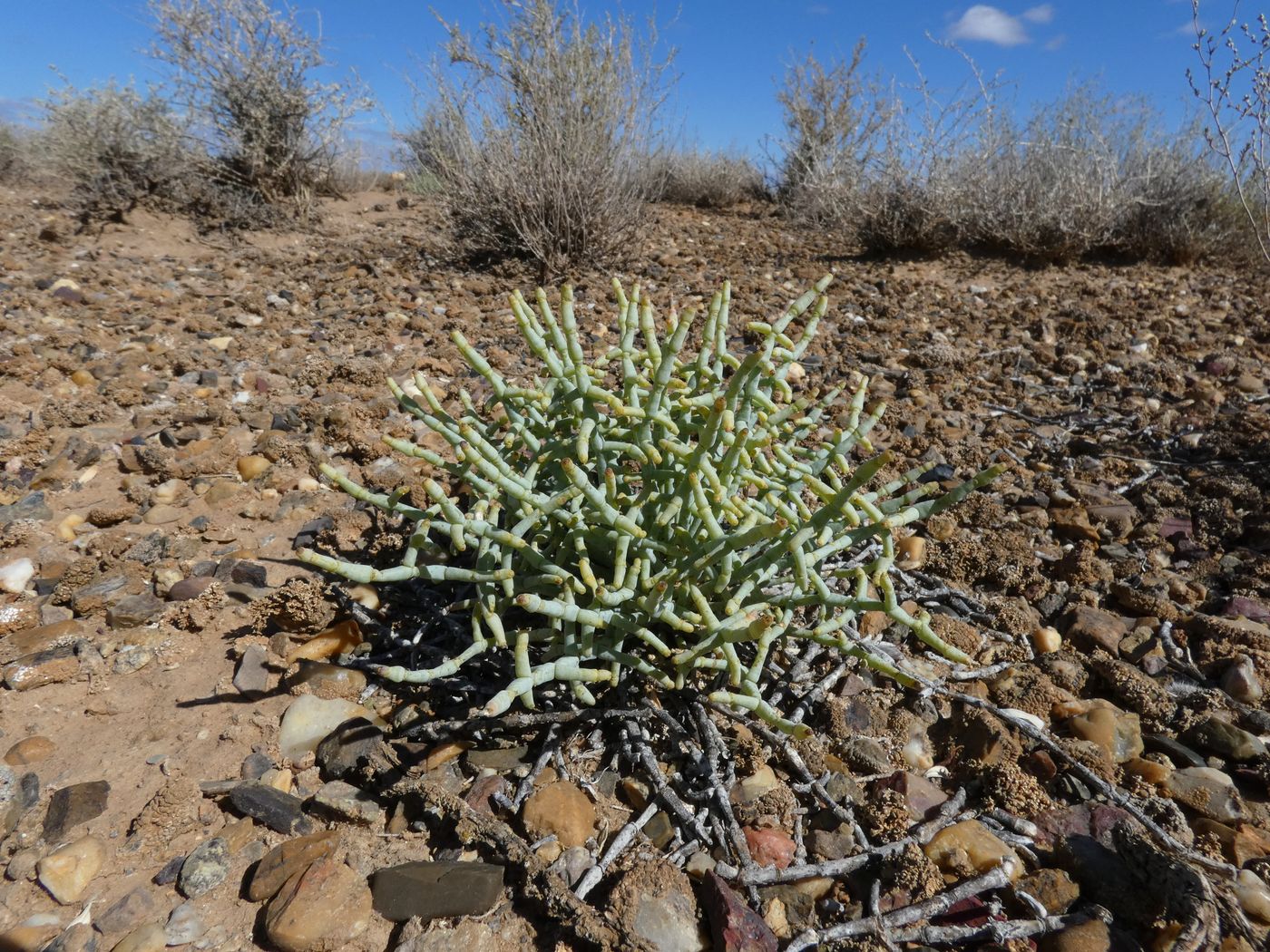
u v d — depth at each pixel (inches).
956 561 19.4
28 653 16.4
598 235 46.1
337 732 14.1
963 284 47.8
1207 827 12.9
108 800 13.4
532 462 14.4
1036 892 11.8
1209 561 19.5
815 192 64.9
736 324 38.3
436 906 11.6
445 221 52.7
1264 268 48.3
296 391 30.2
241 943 11.4
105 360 31.4
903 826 12.7
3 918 11.6
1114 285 46.3
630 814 13.1
